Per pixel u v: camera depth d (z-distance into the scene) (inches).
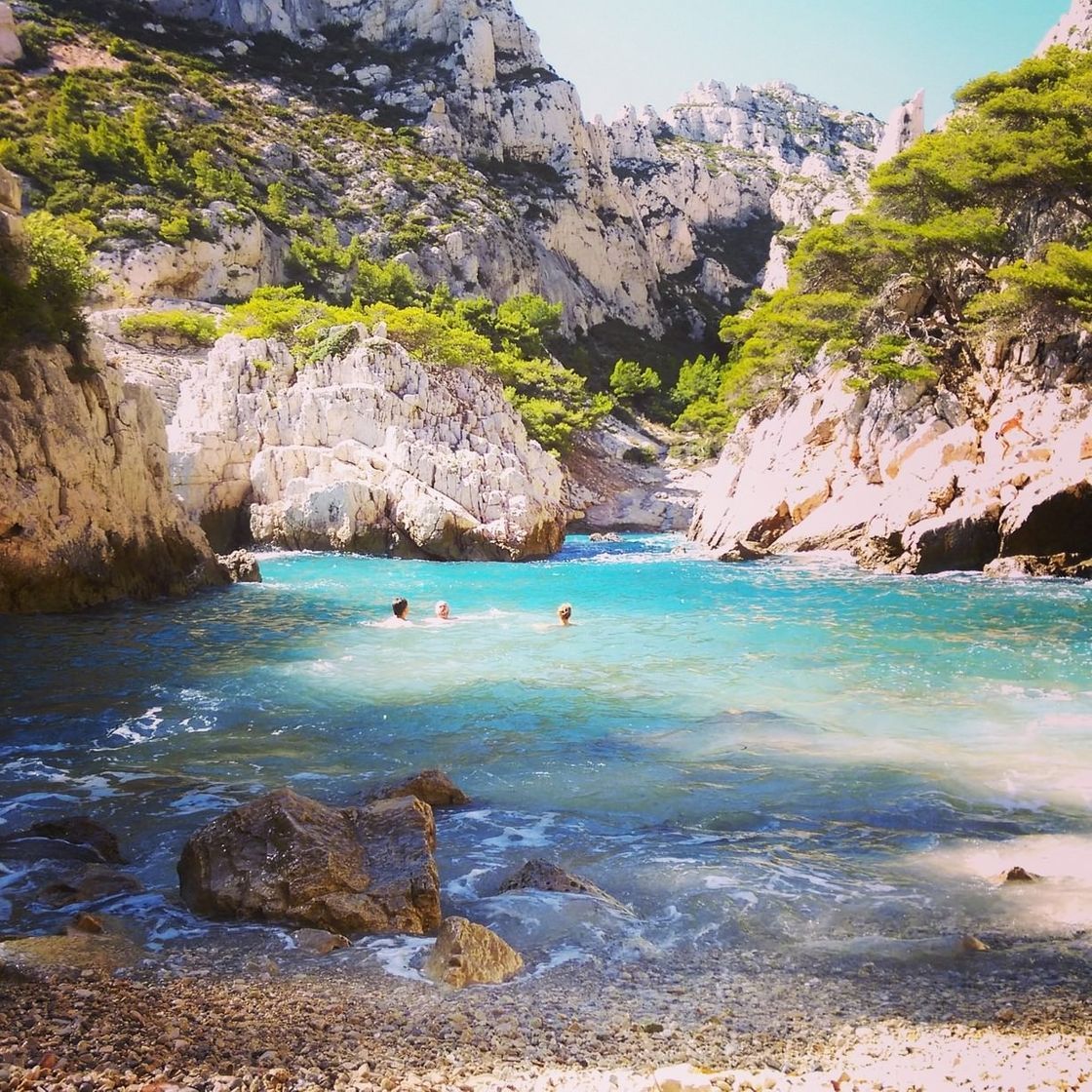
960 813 371.9
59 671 654.5
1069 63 1895.9
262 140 3833.7
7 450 891.4
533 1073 184.9
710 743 479.2
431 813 337.1
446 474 1636.3
